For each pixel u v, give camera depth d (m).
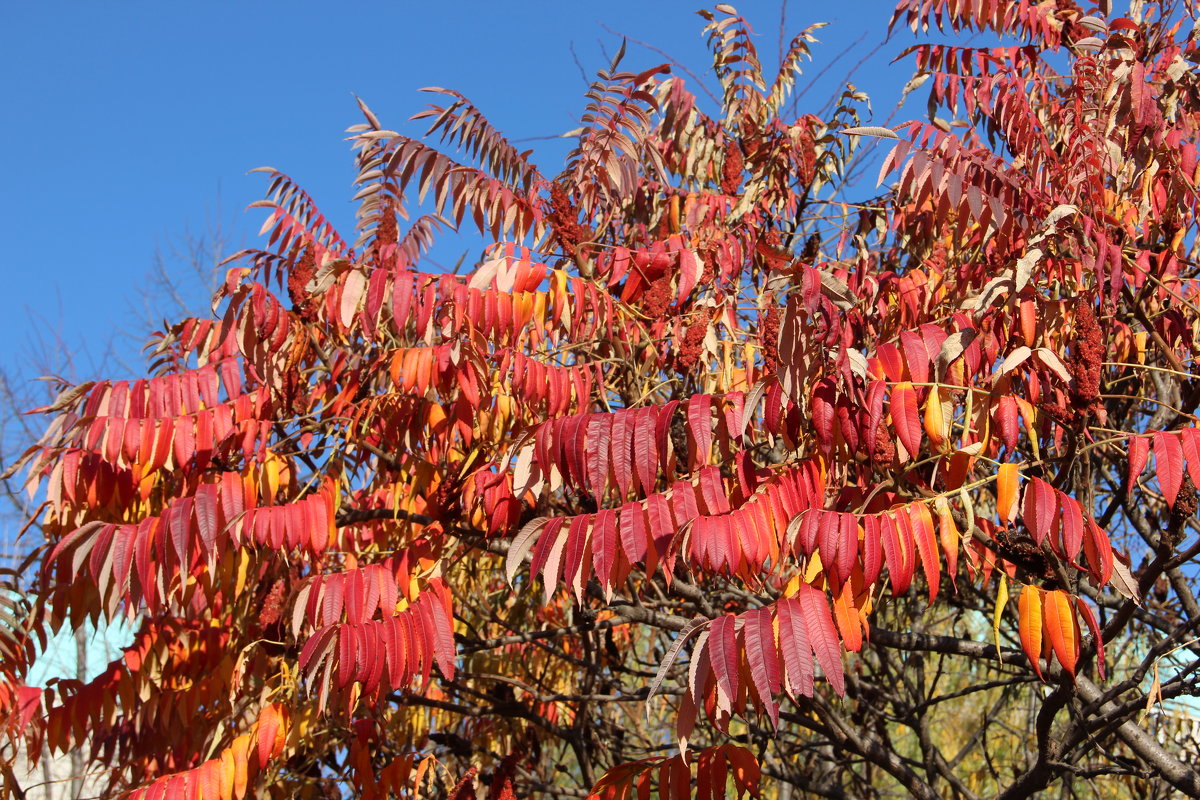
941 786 7.43
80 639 9.55
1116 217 4.02
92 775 5.07
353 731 4.17
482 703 6.24
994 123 4.56
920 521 2.58
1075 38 4.80
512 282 3.57
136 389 3.56
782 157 5.35
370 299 3.48
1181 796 6.50
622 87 4.36
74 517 3.69
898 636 4.70
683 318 4.04
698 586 4.74
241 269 3.61
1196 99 4.64
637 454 2.85
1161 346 3.92
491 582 6.46
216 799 3.49
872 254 5.68
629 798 3.03
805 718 5.17
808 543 2.56
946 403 2.76
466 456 4.17
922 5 4.68
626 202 4.81
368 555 4.57
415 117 4.23
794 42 5.80
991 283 2.98
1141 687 5.36
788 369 2.72
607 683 6.12
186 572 3.21
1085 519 2.61
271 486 3.59
